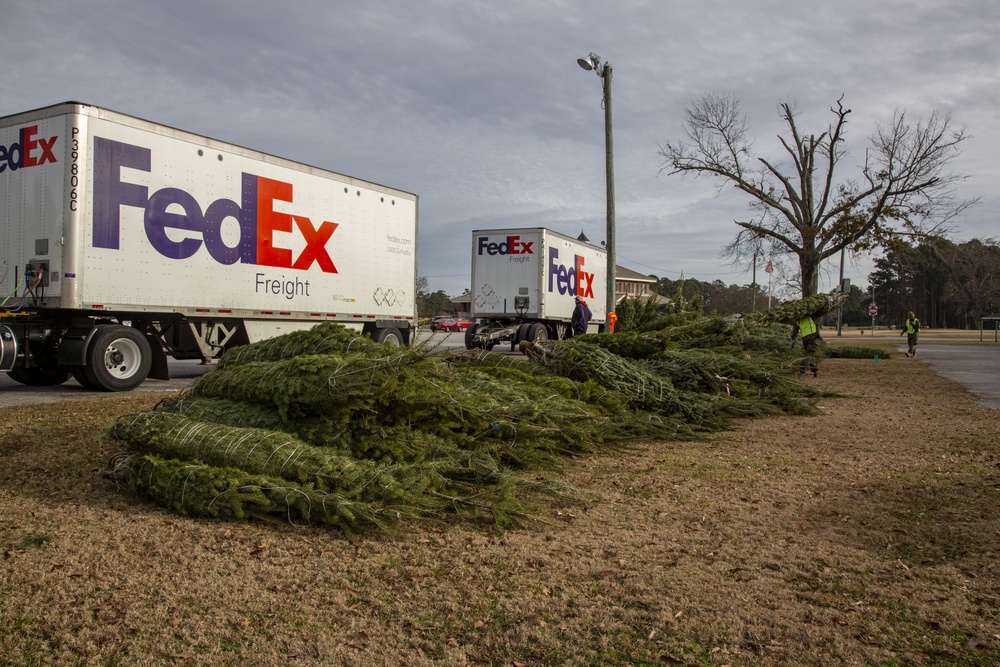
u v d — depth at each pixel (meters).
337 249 15.27
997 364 21.19
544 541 4.37
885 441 7.89
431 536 4.45
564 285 25.64
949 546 4.29
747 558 4.09
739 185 25.50
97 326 11.09
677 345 10.73
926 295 103.44
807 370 15.87
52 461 5.97
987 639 3.12
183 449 5.05
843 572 3.87
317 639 3.05
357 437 5.45
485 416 5.96
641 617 3.30
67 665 2.80
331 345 6.31
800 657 2.96
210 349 13.24
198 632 3.08
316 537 4.37
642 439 7.87
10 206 10.85
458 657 2.94
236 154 12.91
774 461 6.81
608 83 18.88
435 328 5.95
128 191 11.11
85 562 3.82
